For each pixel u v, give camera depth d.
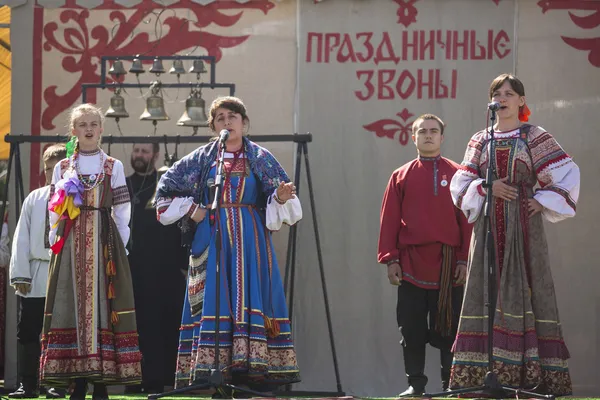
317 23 14.66
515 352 9.88
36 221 12.47
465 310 10.15
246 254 10.37
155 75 14.91
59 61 14.84
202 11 14.81
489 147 10.44
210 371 9.68
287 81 14.68
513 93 10.45
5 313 15.33
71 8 14.84
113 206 10.63
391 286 14.36
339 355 14.31
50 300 10.29
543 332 10.04
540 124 14.32
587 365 13.99
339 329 14.36
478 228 10.30
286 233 14.59
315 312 14.39
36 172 14.73
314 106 14.61
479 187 10.27
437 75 14.48
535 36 14.38
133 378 10.28
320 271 13.31
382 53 14.56
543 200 10.16
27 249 12.42
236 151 10.72
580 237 14.16
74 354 10.20
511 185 10.30
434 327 12.03
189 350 10.48
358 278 14.41
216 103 10.77
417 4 14.54
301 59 14.66
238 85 14.75
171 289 13.91
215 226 10.38
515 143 10.37
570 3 14.34
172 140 13.79
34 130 14.80
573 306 14.11
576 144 14.26
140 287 13.91
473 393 9.88
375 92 14.55
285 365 10.36
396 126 14.51
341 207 14.51
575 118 14.28
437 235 11.98
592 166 14.21
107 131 14.91
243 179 10.55
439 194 12.15
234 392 10.33
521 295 10.02
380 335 14.31
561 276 14.15
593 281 14.12
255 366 9.98
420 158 12.45
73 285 10.29
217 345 9.46
